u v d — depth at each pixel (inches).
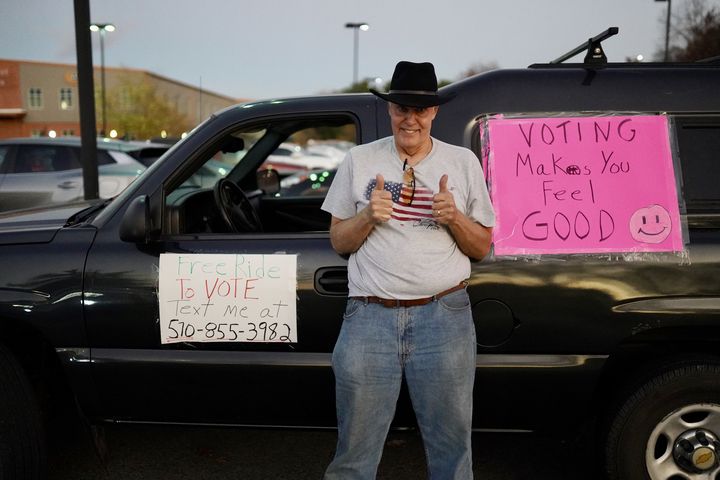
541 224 104.0
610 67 110.5
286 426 112.9
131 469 130.9
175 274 107.7
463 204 92.0
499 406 107.3
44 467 112.3
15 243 111.7
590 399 106.2
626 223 103.8
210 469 131.3
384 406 93.0
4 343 113.7
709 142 106.1
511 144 106.0
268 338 107.3
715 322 102.7
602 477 109.3
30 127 1818.4
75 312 109.3
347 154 95.3
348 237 90.8
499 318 104.2
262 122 113.6
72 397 128.5
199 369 108.7
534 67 111.8
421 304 91.1
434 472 95.0
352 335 92.0
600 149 105.6
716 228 104.0
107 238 110.8
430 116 89.7
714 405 103.3
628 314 103.2
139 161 326.6
